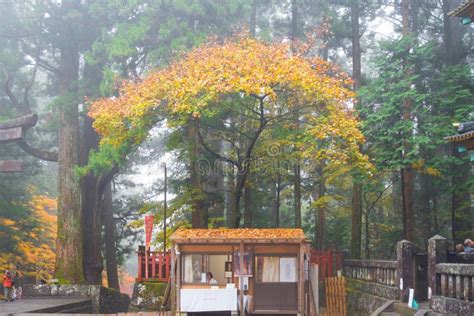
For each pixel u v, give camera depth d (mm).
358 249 27484
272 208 36938
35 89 38594
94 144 31688
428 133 24359
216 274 17703
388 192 38375
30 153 29297
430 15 33031
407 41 24953
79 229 28781
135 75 26125
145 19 25828
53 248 41906
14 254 36469
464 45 31688
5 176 35875
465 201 27875
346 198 35406
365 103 26562
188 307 16906
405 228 25188
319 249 32094
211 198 27141
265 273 17516
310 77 19938
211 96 19438
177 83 19781
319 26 28422
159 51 25094
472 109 24469
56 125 30766
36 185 43219
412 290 15273
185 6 25609
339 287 22531
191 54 21578
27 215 37094
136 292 24031
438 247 14742
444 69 26281
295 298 17406
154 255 23797
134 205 40281
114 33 28312
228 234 17500
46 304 21359
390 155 24203
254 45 20922
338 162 21219
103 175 30766
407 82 24156
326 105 20891
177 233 17688
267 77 19234
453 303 13148
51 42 29391
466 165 26453
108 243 37000
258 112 22766
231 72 19438
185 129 25719
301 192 33406
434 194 31406
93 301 25688
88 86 28734
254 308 17359
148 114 21312
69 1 28938
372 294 20234
